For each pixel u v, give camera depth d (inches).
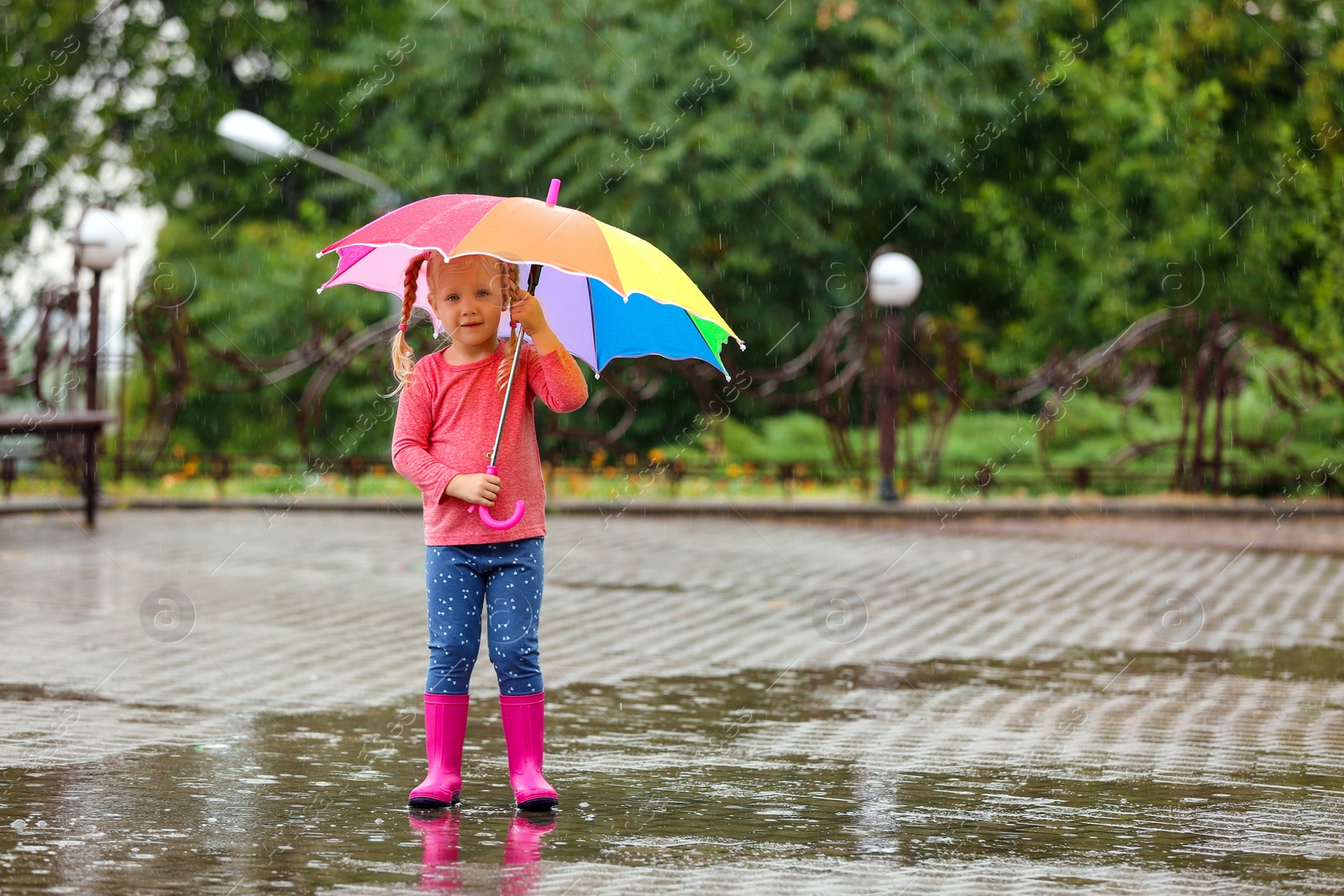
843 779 232.5
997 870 183.2
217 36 1145.4
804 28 969.5
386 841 191.0
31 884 169.0
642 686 309.9
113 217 651.5
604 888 172.1
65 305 654.5
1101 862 187.8
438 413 214.2
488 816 205.3
